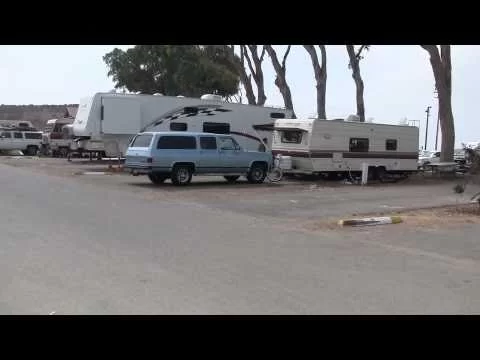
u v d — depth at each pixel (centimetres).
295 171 2559
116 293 662
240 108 3127
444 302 676
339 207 1664
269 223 1318
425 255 988
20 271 752
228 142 2284
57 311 594
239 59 4222
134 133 2916
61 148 4153
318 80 3509
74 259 834
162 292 673
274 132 2662
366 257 947
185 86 4972
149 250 927
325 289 718
